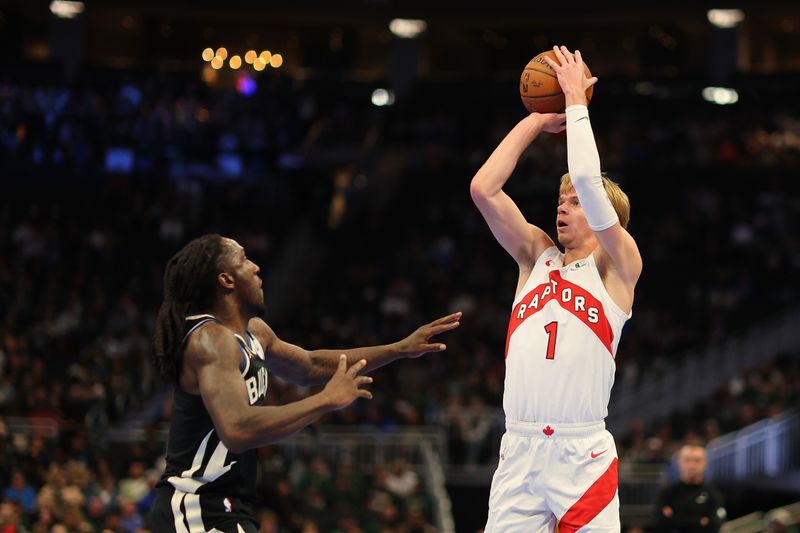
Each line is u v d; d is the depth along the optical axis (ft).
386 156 107.55
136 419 69.97
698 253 90.99
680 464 32.22
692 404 76.64
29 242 88.89
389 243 95.40
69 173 98.17
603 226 16.47
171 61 122.31
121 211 93.86
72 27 109.40
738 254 90.43
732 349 79.71
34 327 77.97
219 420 14.89
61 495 51.78
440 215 97.40
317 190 100.07
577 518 16.26
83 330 79.00
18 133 98.32
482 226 95.81
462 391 71.87
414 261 91.81
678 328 82.89
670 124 104.63
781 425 68.23
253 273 16.37
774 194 95.66
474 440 68.23
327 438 65.87
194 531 15.65
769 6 102.42
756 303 85.56
